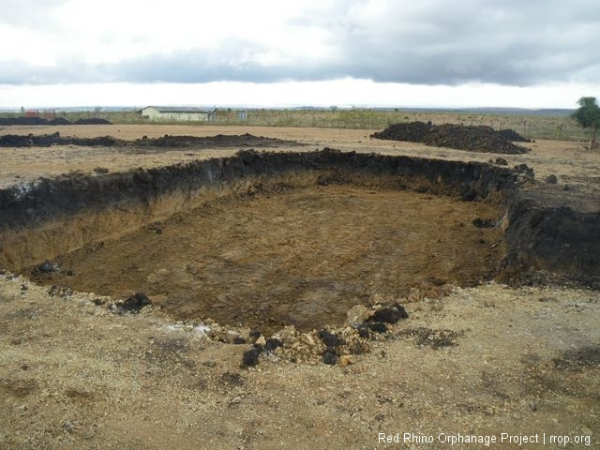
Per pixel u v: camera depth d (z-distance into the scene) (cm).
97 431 538
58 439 525
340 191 2322
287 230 1683
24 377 626
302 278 1261
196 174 1870
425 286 1155
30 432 534
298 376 643
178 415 566
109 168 1647
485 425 554
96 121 4809
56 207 1347
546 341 729
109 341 721
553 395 609
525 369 660
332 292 1177
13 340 714
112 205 1507
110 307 841
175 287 1180
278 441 529
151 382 626
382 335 750
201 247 1475
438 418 564
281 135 3616
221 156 2091
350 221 1811
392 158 2438
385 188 2389
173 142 2602
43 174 1482
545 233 1127
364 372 651
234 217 1820
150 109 6378
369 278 1267
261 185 2222
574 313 821
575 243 1075
